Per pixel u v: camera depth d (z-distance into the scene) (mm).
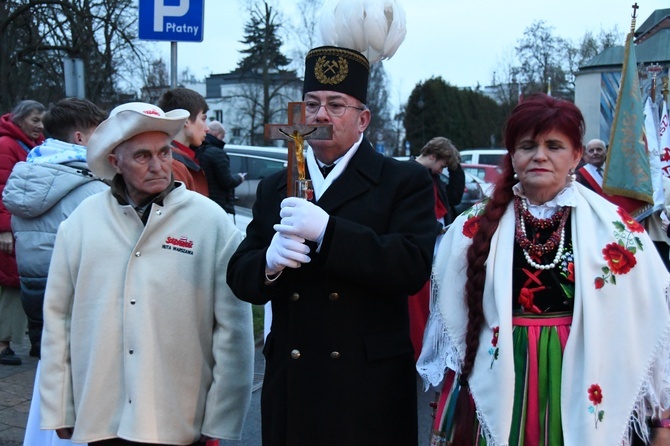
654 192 5473
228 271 2389
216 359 2482
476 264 2193
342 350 2283
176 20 4891
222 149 6113
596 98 21469
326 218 2174
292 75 32438
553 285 2139
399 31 2510
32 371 4875
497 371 2104
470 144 46781
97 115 3596
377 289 2297
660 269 2117
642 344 2076
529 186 2178
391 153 46688
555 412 2080
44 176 3412
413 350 2451
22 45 16438
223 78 52312
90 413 2371
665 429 2141
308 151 2523
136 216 2439
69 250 2463
